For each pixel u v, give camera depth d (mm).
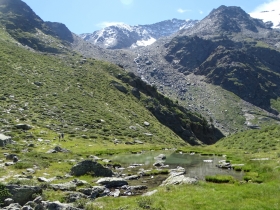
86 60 198875
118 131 96000
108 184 29906
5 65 116375
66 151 54625
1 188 20312
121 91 156125
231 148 68188
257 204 21078
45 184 24688
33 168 33406
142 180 33719
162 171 38000
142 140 95812
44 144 59656
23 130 67688
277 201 21766
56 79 125812
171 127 154125
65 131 78812
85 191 25219
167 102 187500
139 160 52219
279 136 61188
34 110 86938
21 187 20969
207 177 32594
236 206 20766
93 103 115312
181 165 45156
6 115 75250
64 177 31203
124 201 22703
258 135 68500
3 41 162375
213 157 56125
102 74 167000
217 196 23250
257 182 30172
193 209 20438
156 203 21812
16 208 18031
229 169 40125
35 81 112312
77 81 136500
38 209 18250
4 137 50844
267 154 48781
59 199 21453
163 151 70875
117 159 53562
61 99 105000
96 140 79250
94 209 20266
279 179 28641
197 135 177750
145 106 155000
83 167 33750
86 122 92375
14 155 38188
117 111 121312
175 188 26438
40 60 147000
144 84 187000
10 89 96375
